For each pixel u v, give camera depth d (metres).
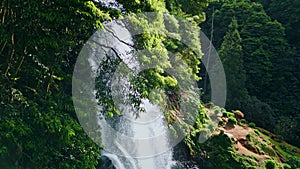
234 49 15.63
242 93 15.03
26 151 5.75
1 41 5.75
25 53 5.94
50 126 5.55
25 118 5.60
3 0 5.32
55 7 4.89
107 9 5.51
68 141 5.72
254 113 14.28
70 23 5.40
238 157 9.19
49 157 5.76
